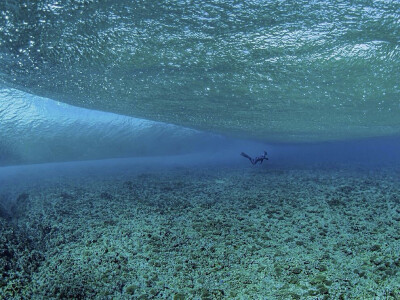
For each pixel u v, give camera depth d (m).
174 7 2.24
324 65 2.94
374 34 2.50
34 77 3.57
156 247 2.42
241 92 3.75
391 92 3.42
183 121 6.17
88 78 3.58
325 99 3.86
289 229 2.78
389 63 2.84
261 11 2.30
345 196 3.98
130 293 1.84
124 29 2.49
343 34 2.53
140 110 5.28
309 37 2.56
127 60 2.98
